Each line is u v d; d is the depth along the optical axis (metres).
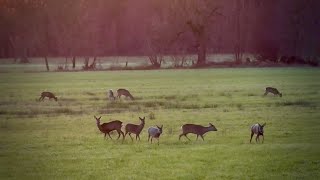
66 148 83.06
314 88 195.75
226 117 117.88
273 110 129.88
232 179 63.91
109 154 78.00
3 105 150.00
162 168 69.31
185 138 91.06
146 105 146.25
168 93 183.75
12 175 66.88
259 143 85.75
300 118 114.88
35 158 76.12
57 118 120.38
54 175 66.62
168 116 121.12
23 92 197.25
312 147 81.88
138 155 77.12
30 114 128.38
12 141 89.75
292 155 76.19
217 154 77.06
